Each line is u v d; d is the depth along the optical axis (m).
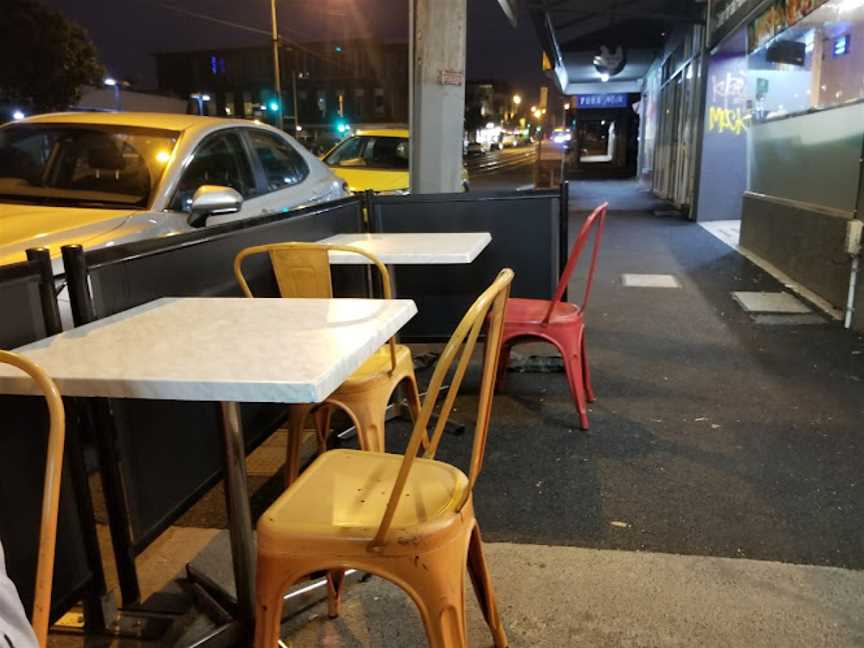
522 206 4.80
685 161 14.62
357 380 2.72
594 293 7.20
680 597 2.43
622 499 3.12
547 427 3.92
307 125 76.44
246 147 4.89
